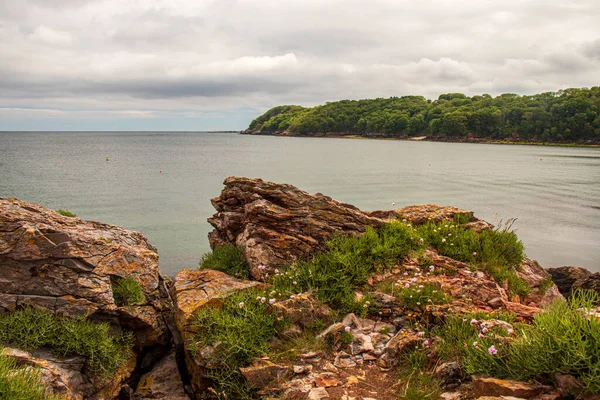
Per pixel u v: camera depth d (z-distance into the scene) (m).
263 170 66.94
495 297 7.62
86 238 7.22
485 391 4.68
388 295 7.37
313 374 5.71
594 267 20.20
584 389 4.18
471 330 6.03
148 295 7.29
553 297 8.80
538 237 26.05
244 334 6.21
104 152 114.62
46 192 40.44
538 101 192.88
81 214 30.50
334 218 9.50
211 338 6.16
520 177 61.28
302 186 47.28
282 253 8.85
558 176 63.16
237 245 10.06
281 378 5.63
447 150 136.50
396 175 60.97
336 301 7.44
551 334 4.70
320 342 6.37
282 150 132.88
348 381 5.57
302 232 9.23
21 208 8.20
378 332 6.70
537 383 4.54
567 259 21.50
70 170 63.19
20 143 170.12
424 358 5.76
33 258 6.60
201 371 5.97
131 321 6.86
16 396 4.54
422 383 5.34
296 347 6.28
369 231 9.10
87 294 6.55
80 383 5.82
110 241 7.86
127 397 6.30
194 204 35.31
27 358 5.61
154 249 9.66
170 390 6.38
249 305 6.79
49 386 5.30
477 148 151.25
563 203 38.62
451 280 8.05
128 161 83.94
